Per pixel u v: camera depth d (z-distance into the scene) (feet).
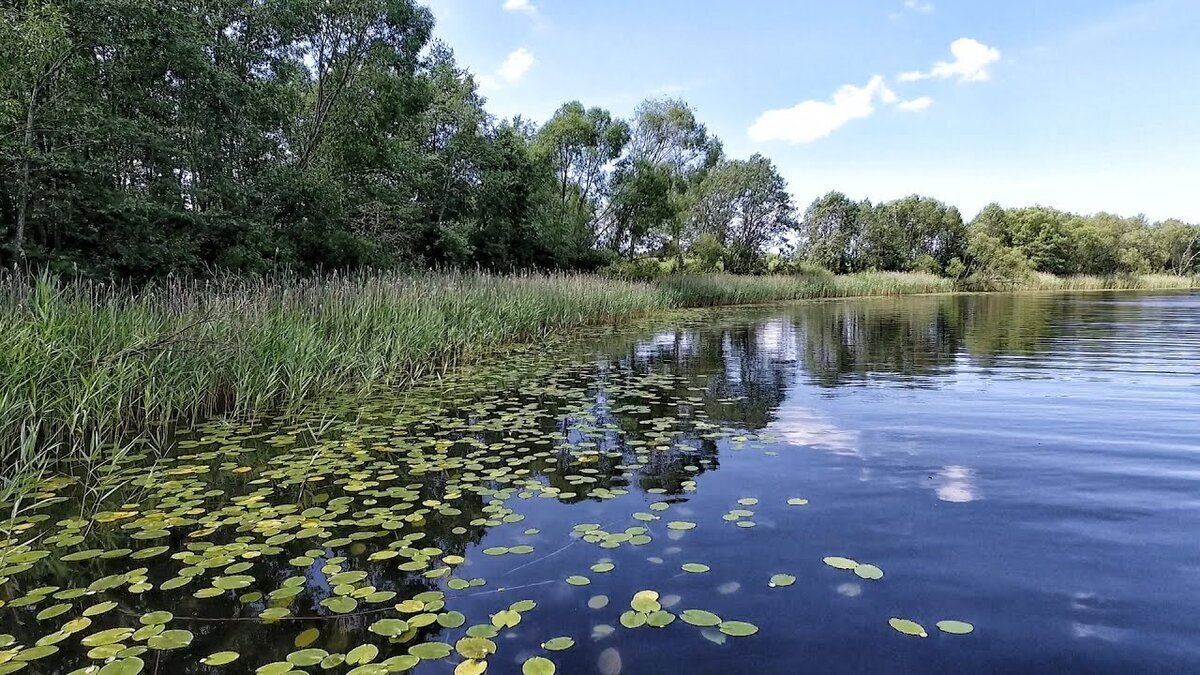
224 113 36.50
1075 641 6.36
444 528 9.54
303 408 18.58
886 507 10.18
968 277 139.33
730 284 86.33
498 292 39.29
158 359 15.94
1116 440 14.12
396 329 25.07
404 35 48.39
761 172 110.22
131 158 32.09
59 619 6.97
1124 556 8.32
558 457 13.39
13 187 25.08
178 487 11.45
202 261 32.12
